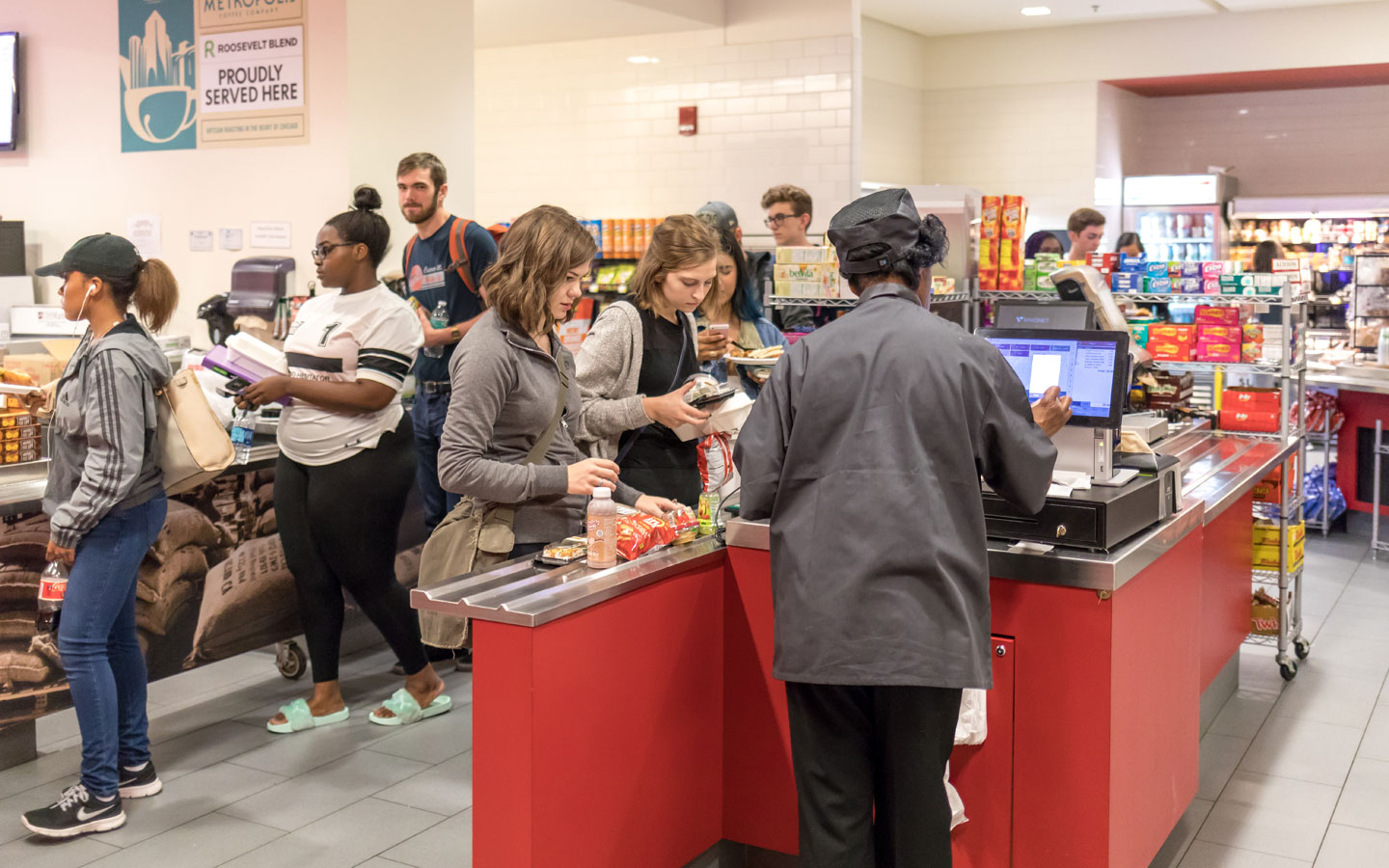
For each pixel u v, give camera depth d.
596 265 7.63
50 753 4.05
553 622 2.45
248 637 4.45
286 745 4.12
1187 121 13.51
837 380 2.32
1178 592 3.13
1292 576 5.08
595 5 7.23
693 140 8.14
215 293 5.77
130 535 3.35
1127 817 2.78
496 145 8.89
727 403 3.16
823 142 7.70
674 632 2.84
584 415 3.35
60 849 3.33
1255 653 5.36
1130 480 2.87
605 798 2.65
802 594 2.29
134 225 5.98
